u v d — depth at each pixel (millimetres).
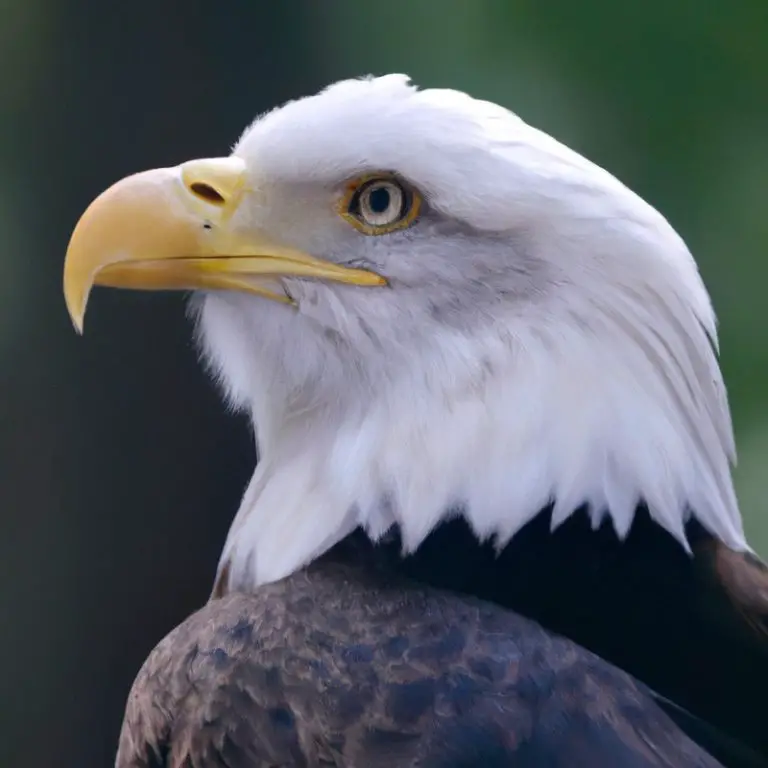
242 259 7234
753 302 11641
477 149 6828
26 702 11391
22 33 11039
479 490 6707
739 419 11500
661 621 6461
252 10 11164
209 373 7934
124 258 7242
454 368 6832
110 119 11133
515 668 5812
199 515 11312
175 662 6375
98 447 11250
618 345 6703
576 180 6789
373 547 6852
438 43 11445
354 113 7062
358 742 5727
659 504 6648
